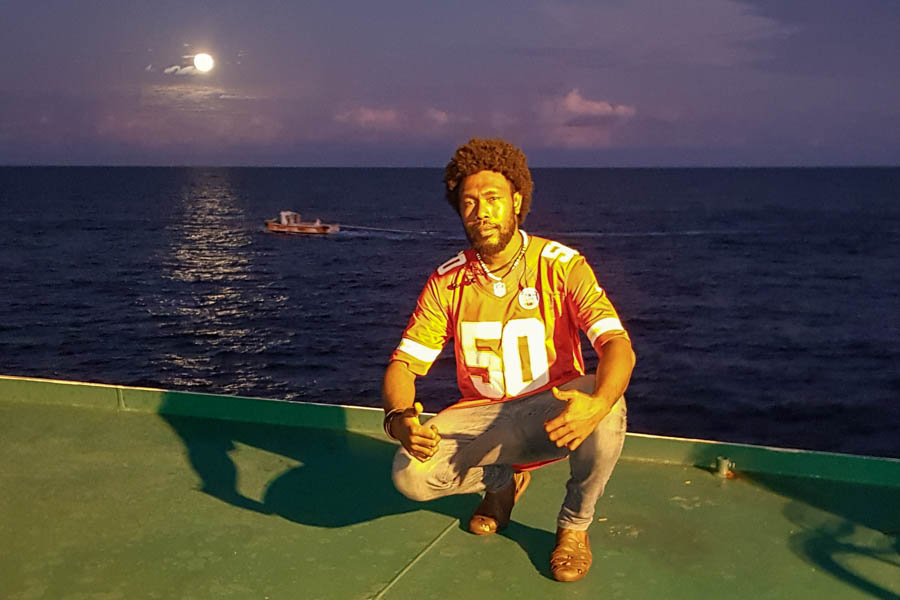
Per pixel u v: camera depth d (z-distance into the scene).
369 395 29.62
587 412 2.14
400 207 127.31
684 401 28.58
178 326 40.88
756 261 64.06
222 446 3.72
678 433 25.72
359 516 2.97
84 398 4.32
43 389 4.38
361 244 75.00
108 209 120.19
